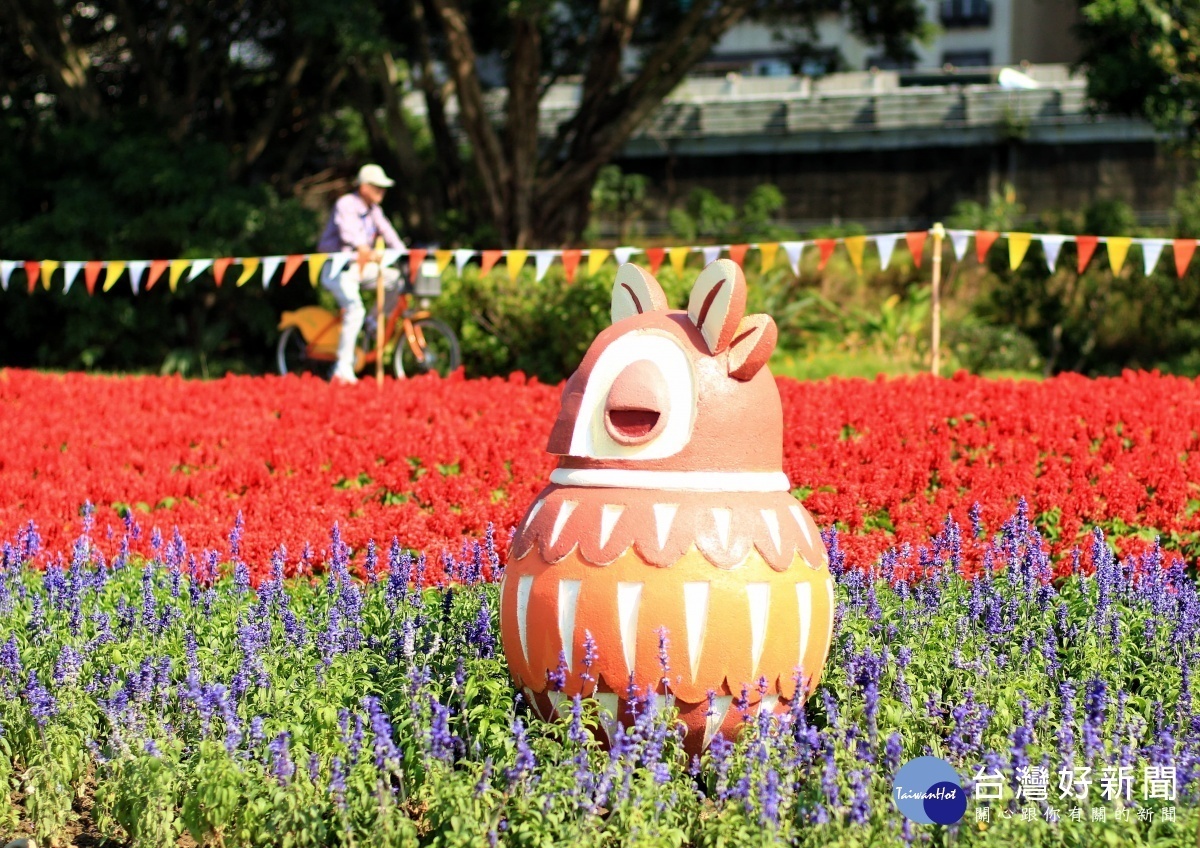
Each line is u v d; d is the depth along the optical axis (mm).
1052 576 6625
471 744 4492
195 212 17953
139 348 18703
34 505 8227
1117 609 5727
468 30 20719
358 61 21547
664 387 4496
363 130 25953
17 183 18609
